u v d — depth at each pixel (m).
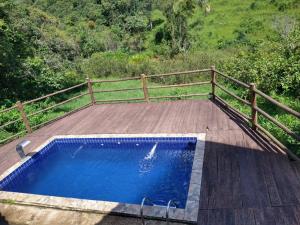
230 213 4.03
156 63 18.94
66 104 13.22
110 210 4.47
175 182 5.74
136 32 47.44
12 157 7.18
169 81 16.02
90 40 35.72
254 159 5.17
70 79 16.98
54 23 39.94
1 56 12.36
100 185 6.02
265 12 41.09
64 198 5.00
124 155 7.06
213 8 47.94
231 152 5.53
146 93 9.52
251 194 4.32
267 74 10.08
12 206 5.11
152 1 58.44
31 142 7.87
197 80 15.30
